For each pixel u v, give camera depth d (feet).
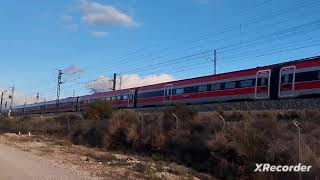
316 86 98.37
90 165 80.48
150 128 115.24
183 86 146.10
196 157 91.97
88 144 142.72
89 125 153.28
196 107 131.85
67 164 80.48
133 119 131.03
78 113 207.41
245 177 70.28
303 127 76.23
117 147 123.65
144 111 157.89
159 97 159.43
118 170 73.97
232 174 73.51
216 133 87.20
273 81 110.63
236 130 79.71
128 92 181.68
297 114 90.33
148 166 79.10
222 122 93.09
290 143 66.44
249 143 74.33
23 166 71.77
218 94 129.18
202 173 80.02
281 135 73.26
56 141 149.18
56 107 266.16
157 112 139.23
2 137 164.45
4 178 56.39
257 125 79.56
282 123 82.02
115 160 91.71
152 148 109.09
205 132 95.09
